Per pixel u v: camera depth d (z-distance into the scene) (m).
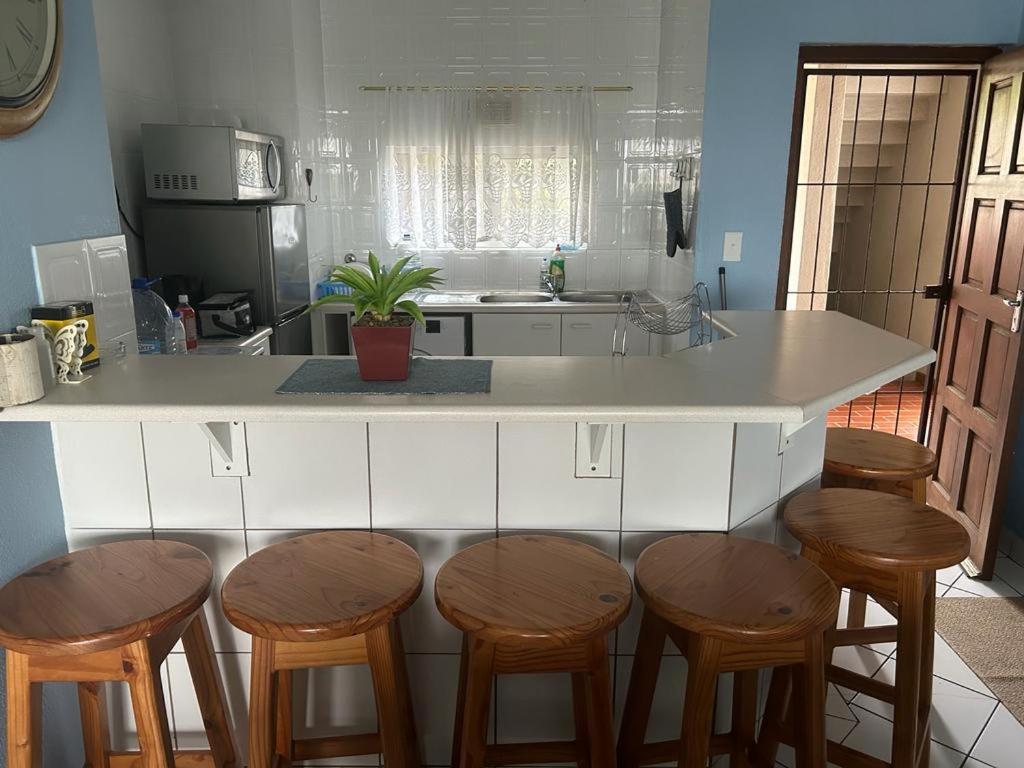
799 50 3.16
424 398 1.42
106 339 1.87
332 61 4.20
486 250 4.43
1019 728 2.19
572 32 4.15
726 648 1.38
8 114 1.44
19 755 1.35
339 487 1.68
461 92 4.15
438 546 1.71
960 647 2.55
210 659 1.60
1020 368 2.75
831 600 1.40
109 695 1.79
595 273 4.46
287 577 1.46
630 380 1.55
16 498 1.53
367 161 4.31
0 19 1.41
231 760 1.67
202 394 1.45
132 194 3.28
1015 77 2.84
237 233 3.21
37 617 1.31
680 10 3.69
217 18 3.67
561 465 1.67
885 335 2.01
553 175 4.25
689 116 3.51
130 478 1.68
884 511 1.79
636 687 1.60
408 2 4.12
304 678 1.78
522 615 1.33
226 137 3.10
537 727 1.82
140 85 3.38
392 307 1.54
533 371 1.63
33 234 1.58
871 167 3.83
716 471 1.67
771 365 1.68
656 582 1.45
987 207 3.04
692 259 3.45
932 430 3.47
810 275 4.05
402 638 1.71
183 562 1.51
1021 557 3.10
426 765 1.86
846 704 2.28
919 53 3.14
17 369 1.37
